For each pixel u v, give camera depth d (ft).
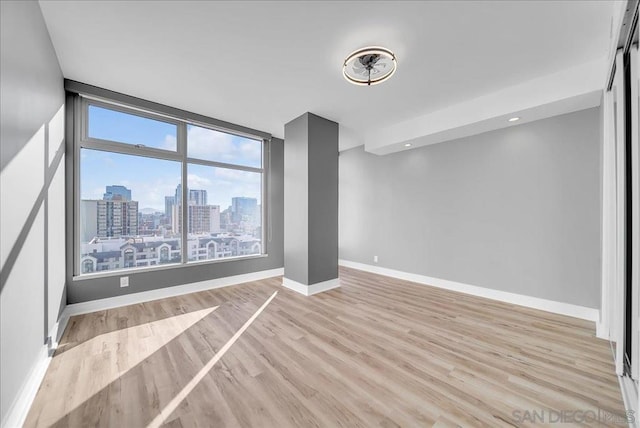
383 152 15.84
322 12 6.21
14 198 4.86
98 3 5.90
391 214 15.88
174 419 4.72
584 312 9.34
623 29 5.19
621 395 5.29
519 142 10.94
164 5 5.97
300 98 10.76
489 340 7.68
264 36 7.06
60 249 8.39
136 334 8.04
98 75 8.93
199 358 6.72
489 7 6.05
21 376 5.00
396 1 5.89
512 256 11.10
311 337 7.89
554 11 6.15
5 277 4.46
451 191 13.14
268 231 15.69
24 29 5.31
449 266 13.16
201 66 8.45
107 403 5.11
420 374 6.04
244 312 9.91
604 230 7.68
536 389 5.50
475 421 4.66
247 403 5.12
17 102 5.00
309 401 5.17
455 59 8.07
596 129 9.18
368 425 4.57
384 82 9.45
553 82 8.84
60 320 8.21
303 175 12.37
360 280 14.89
